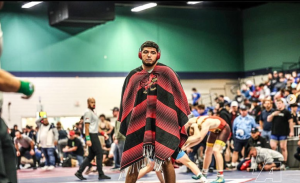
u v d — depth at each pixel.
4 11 23.94
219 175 9.45
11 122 23.88
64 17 22.91
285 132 13.11
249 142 13.07
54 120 24.70
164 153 5.05
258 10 26.95
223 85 28.00
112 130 17.34
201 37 27.75
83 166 11.52
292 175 10.77
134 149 5.26
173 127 5.15
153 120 5.23
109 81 25.73
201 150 12.95
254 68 27.33
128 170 5.47
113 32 25.97
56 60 24.78
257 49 27.05
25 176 14.05
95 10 23.00
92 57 25.48
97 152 11.39
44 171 15.96
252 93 21.95
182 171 12.45
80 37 25.28
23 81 3.01
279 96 16.67
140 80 5.35
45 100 24.52
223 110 13.60
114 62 25.91
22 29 24.19
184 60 27.41
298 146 12.88
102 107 25.58
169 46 27.14
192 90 25.12
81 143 16.19
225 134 9.47
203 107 14.44
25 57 24.23
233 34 28.25
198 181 10.00
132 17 26.39
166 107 5.18
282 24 25.28
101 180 11.24
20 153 17.66
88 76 25.34
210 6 27.47
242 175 11.23
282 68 25.16
